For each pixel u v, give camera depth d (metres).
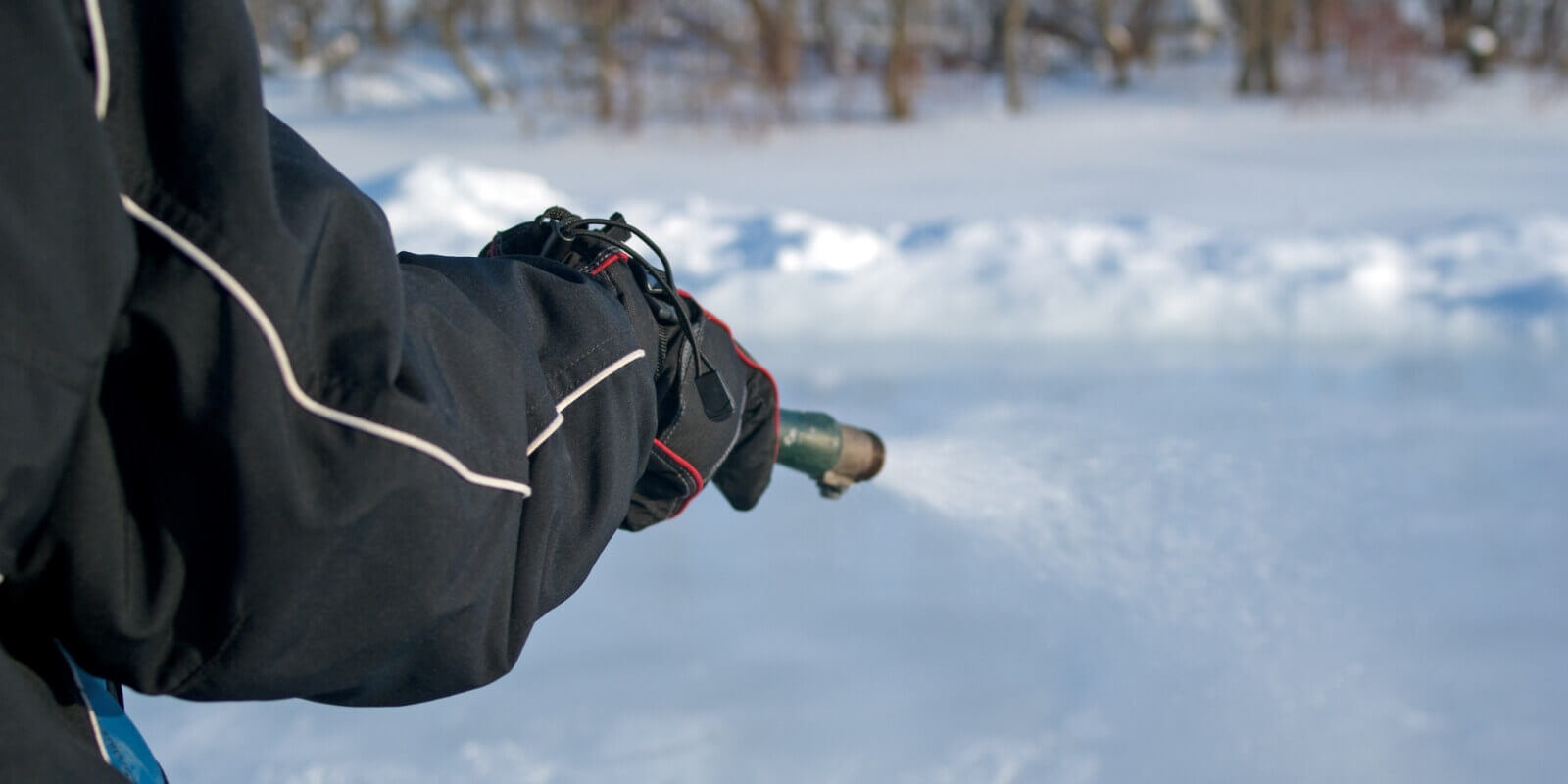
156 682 0.92
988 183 13.44
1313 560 3.19
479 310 1.10
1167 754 2.39
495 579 1.04
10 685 0.86
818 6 28.08
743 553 3.38
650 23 24.53
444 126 21.09
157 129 0.87
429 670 1.06
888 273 6.87
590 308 1.23
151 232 0.86
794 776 2.32
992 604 3.01
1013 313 6.50
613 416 1.20
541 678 2.69
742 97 21.89
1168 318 6.39
